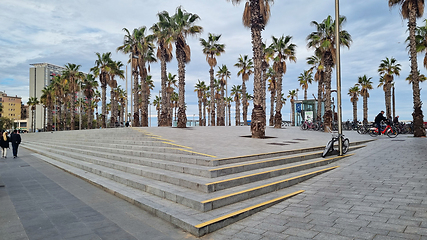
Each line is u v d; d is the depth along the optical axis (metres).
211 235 3.74
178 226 4.05
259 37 13.99
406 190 5.08
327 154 9.13
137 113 28.72
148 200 5.15
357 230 3.54
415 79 15.41
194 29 21.98
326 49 21.00
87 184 7.39
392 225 3.59
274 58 25.73
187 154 7.99
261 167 6.81
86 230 3.90
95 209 4.97
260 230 3.83
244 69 40.12
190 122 39.41
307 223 3.95
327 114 20.70
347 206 4.52
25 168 10.84
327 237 3.41
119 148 11.90
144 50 29.17
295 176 6.50
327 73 21.11
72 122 42.09
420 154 8.55
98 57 36.28
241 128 22.22
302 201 5.03
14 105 120.56
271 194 5.45
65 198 5.80
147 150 10.08
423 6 15.27
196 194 4.91
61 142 19.41
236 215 4.23
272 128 24.17
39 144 23.09
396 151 9.51
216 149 8.74
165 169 7.05
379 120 15.59
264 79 33.28
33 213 4.72
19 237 3.62
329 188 5.74
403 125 19.92
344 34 21.03
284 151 8.21
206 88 61.06
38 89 126.69
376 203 4.52
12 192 6.42
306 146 9.86
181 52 21.66
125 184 6.73
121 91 64.38
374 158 8.56
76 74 42.19
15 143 15.36
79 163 10.27
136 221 4.31
